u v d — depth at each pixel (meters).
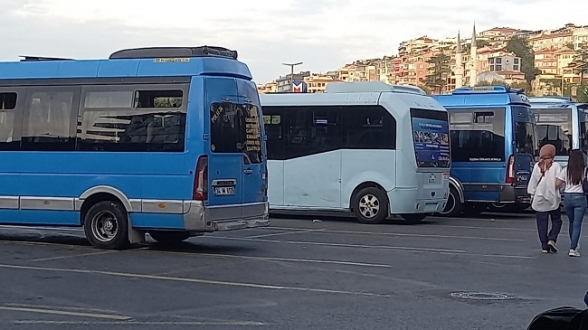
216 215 13.41
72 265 12.01
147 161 13.47
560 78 118.06
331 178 20.48
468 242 16.11
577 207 14.17
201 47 13.66
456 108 23.14
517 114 22.81
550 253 14.48
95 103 13.91
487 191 22.77
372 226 19.50
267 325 8.19
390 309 9.09
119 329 7.95
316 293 10.01
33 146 14.21
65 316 8.51
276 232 17.56
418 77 145.25
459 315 8.84
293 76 43.28
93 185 13.80
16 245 14.45
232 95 13.88
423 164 20.17
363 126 20.19
